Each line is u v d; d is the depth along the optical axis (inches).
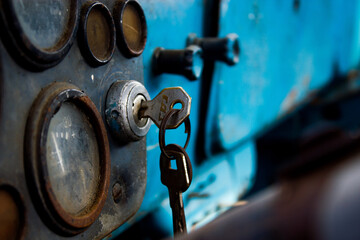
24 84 10.1
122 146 12.7
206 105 18.0
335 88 35.3
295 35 26.2
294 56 26.5
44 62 10.3
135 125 12.4
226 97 18.7
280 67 24.5
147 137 14.9
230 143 19.6
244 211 8.9
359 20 36.3
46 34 10.5
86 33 11.3
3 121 9.8
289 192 8.7
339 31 34.3
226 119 19.0
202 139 18.2
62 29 10.9
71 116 11.1
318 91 32.1
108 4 12.2
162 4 14.9
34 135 10.1
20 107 10.1
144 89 12.7
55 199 10.4
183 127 16.8
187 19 16.1
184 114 11.9
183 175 11.6
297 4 25.8
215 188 19.9
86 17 11.3
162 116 12.2
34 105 10.2
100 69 11.9
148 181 15.3
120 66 12.6
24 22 10.1
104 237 12.1
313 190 8.4
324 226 8.1
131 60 13.0
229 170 21.2
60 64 10.9
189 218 18.3
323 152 8.6
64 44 10.7
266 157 34.6
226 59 15.8
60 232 10.8
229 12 17.8
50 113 10.4
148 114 12.4
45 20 10.5
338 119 32.2
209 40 15.8
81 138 11.4
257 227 8.6
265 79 22.6
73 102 11.2
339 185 8.3
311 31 28.9
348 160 8.5
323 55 31.9
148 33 14.3
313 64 30.2
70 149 11.1
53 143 10.7
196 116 17.6
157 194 16.1
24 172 10.2
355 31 36.1
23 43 9.8
